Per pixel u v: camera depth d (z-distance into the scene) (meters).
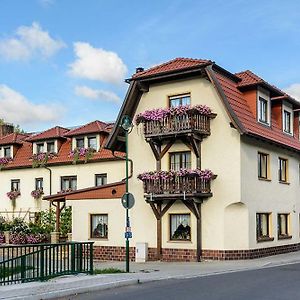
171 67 25.84
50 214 35.38
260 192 25.66
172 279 17.08
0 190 42.69
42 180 40.16
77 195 28.67
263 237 25.78
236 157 23.89
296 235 29.66
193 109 23.81
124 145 28.34
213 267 21.00
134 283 16.02
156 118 24.77
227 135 24.20
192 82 25.39
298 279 16.31
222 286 14.91
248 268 20.41
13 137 43.72
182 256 24.73
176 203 25.03
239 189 23.72
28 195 40.84
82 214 28.41
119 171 36.12
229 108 23.75
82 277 16.44
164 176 24.36
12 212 41.44
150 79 26.06
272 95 28.48
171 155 25.69
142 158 26.56
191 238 24.58
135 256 26.06
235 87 26.02
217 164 24.31
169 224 25.25
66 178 38.81
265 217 26.44
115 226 27.20
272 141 25.97
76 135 38.53
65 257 17.02
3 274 14.86
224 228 23.92
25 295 12.82
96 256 27.64
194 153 24.78
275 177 27.50
